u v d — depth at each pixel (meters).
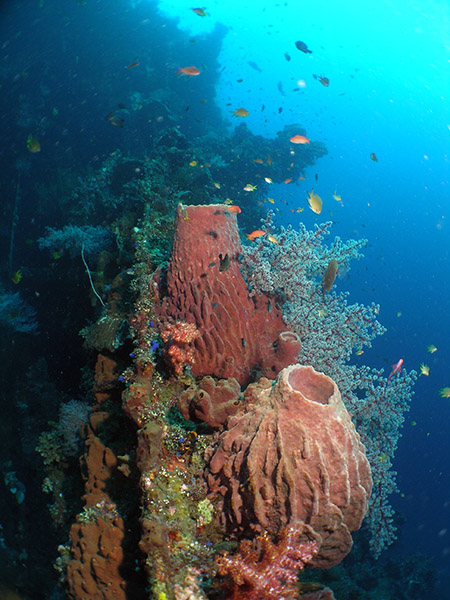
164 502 2.92
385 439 5.39
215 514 3.04
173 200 8.62
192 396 3.62
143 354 4.06
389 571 9.51
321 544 2.88
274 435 2.80
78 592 3.03
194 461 3.32
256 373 4.47
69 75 17.89
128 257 7.06
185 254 4.48
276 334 4.87
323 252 5.59
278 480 2.68
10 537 6.25
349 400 5.27
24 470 7.55
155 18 21.05
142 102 17.11
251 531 2.87
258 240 5.18
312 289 5.45
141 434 3.07
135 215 8.51
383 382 5.39
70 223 12.34
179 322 4.15
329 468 2.74
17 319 9.92
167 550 2.55
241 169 14.75
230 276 4.54
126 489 3.50
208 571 2.63
